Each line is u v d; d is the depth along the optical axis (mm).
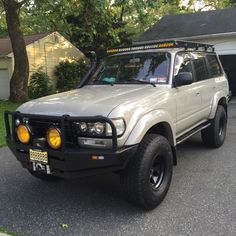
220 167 6016
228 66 17328
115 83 5562
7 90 21453
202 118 6426
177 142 5348
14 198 4969
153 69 5422
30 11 15789
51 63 22703
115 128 3893
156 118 4473
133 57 5805
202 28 18172
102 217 4316
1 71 21406
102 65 6129
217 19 18922
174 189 5074
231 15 19016
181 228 3973
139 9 12727
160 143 4402
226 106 7633
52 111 4277
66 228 4078
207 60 6961
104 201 4789
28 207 4672
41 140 4234
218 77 7332
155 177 4547
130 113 4160
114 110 4043
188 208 4461
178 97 5234
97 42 23266
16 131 4520
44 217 4371
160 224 4086
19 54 17016
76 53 24016
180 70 5586
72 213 4457
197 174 5688
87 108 4152
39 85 20203
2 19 21312
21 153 4473
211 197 4762
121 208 4547
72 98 4652
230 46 16828
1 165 6512
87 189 5227
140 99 4484
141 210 4445
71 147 4086
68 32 23000
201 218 4184
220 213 4289
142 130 4172
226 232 3844
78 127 4055
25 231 4027
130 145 4059
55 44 22781
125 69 5703
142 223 4125
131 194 4230
